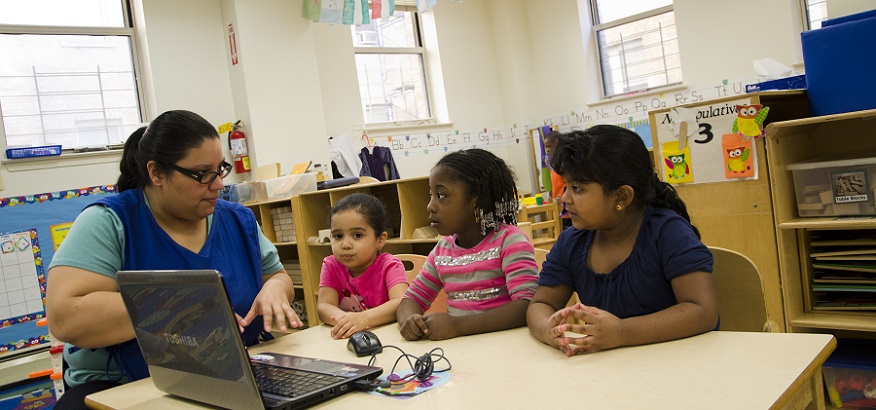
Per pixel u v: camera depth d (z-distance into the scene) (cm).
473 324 143
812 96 242
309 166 485
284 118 524
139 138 168
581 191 131
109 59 499
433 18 680
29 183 441
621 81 669
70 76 483
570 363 111
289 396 108
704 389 91
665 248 129
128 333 146
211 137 157
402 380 114
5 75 459
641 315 130
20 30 464
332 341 157
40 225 434
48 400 363
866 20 225
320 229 400
